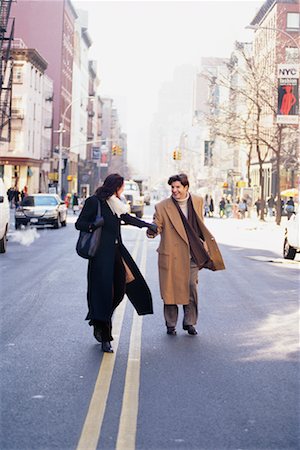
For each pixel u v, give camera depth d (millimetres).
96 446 5230
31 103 75875
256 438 5469
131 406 6238
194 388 6883
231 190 89562
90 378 7215
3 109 63188
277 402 6441
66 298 12898
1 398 6449
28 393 6625
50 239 29234
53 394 6598
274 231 40781
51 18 94000
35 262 19641
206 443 5344
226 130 51250
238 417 5980
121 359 8109
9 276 16281
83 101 122875
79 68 115688
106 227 8445
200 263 9391
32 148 77375
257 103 49219
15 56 73000
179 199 9398
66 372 7457
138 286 8711
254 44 70000
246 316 11312
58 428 5625
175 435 5504
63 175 98500
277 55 50969
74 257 21250
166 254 9359
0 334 9508
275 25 65250
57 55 93875
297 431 5652
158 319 10922
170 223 9352
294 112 35469
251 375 7441
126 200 49000
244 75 49750
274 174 71875
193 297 9586
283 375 7457
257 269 19281
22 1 93500
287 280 16750
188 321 9617
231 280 16484
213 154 93812
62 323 10375
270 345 9039
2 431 5539
